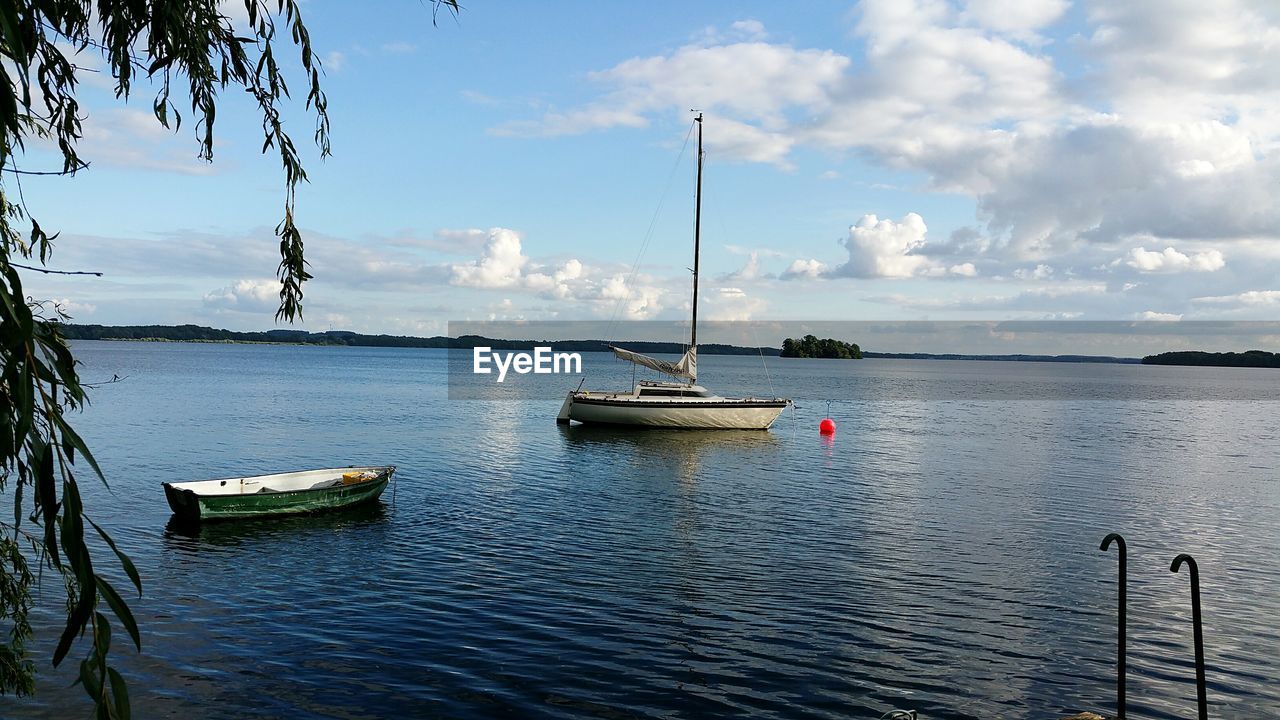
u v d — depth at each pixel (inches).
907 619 636.1
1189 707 488.4
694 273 2118.6
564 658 543.8
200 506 924.6
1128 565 824.3
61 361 131.0
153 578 717.3
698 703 480.4
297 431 1978.3
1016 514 1090.1
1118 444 2044.8
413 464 1475.1
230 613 625.0
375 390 3769.7
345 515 1009.5
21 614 242.5
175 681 495.2
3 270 111.3
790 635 595.5
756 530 956.6
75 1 188.9
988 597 698.8
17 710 444.8
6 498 962.7
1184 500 1224.8
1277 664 557.0
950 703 486.9
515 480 1309.1
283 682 497.4
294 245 229.1
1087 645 586.6
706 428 2071.9
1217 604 693.3
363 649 554.3
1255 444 2100.1
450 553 824.3
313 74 215.6
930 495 1228.5
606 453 1665.8
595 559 806.5
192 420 2161.7
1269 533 995.3
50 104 195.0
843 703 484.1
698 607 656.4
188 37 193.0
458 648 558.6
